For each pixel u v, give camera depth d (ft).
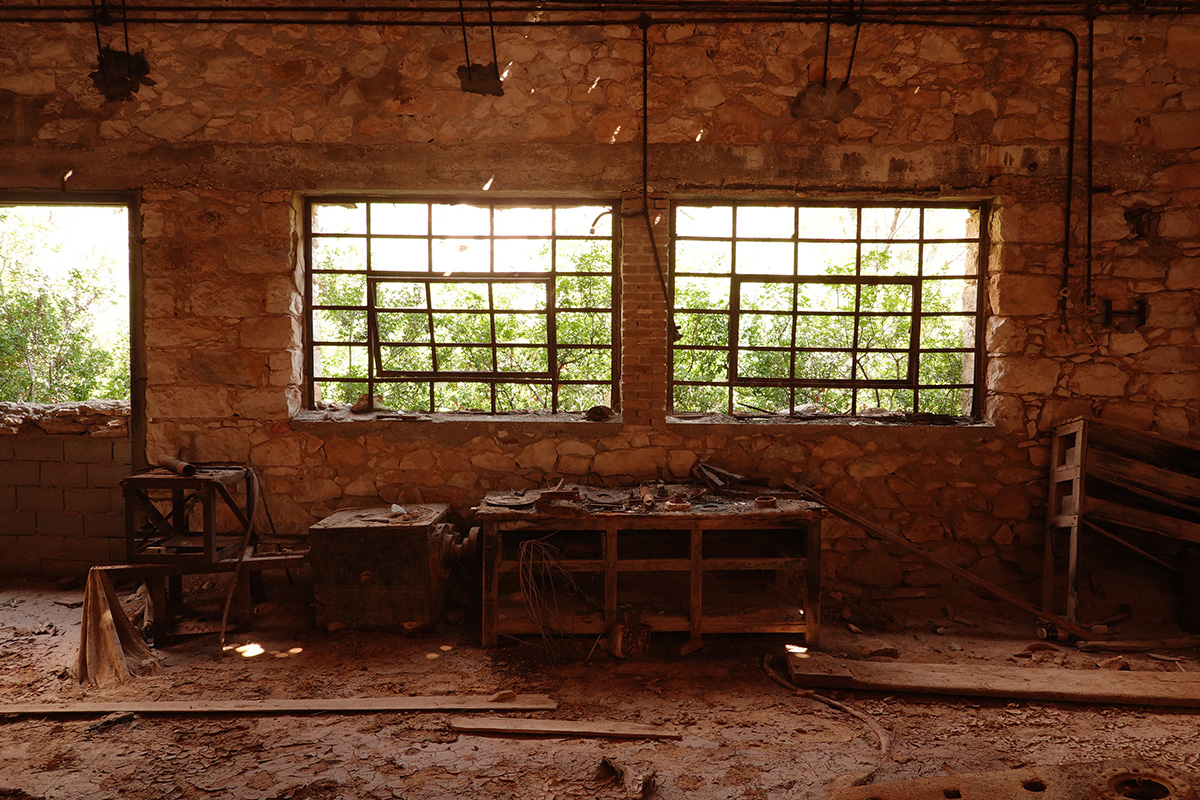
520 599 12.40
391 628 12.51
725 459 14.66
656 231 14.52
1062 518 13.64
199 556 12.14
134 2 14.29
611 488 14.55
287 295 14.56
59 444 14.89
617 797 7.76
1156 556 14.07
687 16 14.33
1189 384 14.17
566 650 11.84
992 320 14.62
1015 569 14.56
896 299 25.95
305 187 14.44
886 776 8.26
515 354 15.66
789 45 14.38
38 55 14.33
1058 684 10.48
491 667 11.28
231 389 14.53
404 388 23.11
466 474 14.73
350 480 14.67
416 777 8.18
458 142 14.49
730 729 9.41
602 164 14.44
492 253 15.34
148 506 12.60
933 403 25.46
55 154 14.35
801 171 14.35
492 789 7.95
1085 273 14.28
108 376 26.78
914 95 14.34
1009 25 14.11
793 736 9.23
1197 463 14.07
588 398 23.27
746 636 12.57
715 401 25.04
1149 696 10.13
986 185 14.32
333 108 14.43
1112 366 14.30
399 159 14.47
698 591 11.89
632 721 9.57
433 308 15.53
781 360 25.20
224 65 14.37
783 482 14.53
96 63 14.34
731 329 15.38
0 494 15.01
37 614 13.29
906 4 14.11
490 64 14.46
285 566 12.66
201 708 9.72
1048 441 14.39
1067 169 14.21
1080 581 14.14
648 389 14.61
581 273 15.39
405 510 13.47
